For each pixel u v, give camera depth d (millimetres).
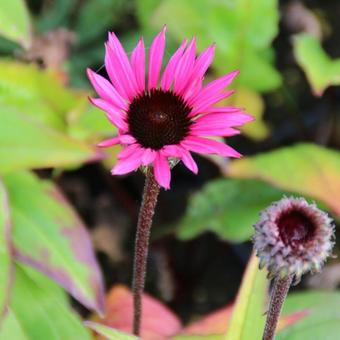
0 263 639
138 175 944
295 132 1015
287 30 1009
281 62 1080
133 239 940
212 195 838
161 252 896
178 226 838
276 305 541
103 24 1015
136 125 527
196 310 906
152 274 914
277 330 665
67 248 689
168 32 881
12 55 919
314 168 775
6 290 630
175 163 534
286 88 1038
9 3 729
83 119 777
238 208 824
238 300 592
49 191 721
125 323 732
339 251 880
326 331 686
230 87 880
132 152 515
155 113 529
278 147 1010
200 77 545
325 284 844
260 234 506
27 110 796
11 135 685
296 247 499
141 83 545
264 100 1058
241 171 778
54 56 885
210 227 814
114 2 1023
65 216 706
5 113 694
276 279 533
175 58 552
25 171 731
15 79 814
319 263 503
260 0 863
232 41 867
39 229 693
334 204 750
